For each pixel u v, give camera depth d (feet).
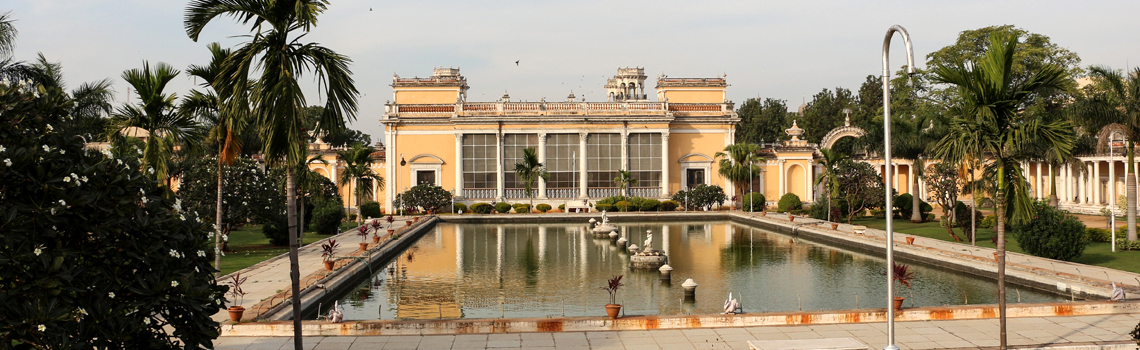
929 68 205.36
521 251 117.39
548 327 53.57
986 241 113.91
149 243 32.12
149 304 31.27
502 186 205.16
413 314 67.77
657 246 122.83
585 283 85.05
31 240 28.43
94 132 88.74
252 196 107.65
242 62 40.47
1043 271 78.38
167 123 71.61
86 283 30.30
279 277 78.07
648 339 50.93
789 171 216.95
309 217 140.26
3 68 78.33
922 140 148.97
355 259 93.40
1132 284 69.67
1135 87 100.53
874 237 116.98
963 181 112.06
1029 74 187.62
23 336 26.68
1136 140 103.24
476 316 66.59
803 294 76.54
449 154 207.82
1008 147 44.57
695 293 77.51
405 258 108.37
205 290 33.24
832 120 314.55
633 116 207.82
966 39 197.36
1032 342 48.85
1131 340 47.88
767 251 114.32
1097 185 166.71
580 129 207.31
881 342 49.42
